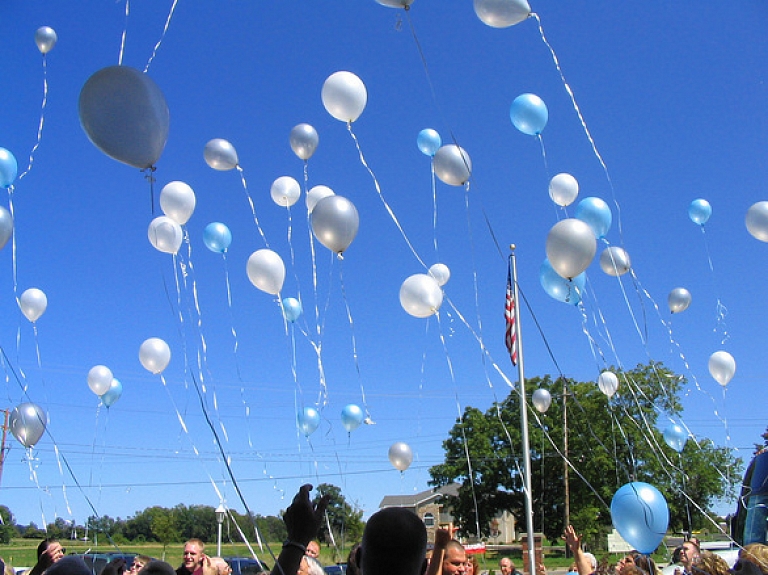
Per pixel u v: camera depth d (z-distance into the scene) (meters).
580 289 8.87
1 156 7.05
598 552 34.12
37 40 7.21
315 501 2.68
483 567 33.97
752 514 9.04
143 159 4.69
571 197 9.23
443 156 8.26
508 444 38.16
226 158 8.62
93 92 4.52
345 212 6.62
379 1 5.99
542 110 8.07
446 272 10.12
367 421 10.41
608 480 32.53
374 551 2.26
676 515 25.97
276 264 8.40
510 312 12.62
